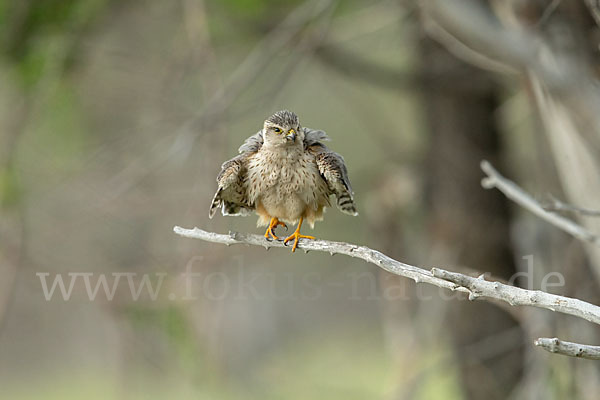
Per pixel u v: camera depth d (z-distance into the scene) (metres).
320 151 8.55
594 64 9.09
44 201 15.25
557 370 11.83
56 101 15.06
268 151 8.40
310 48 13.39
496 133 15.09
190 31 13.39
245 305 24.56
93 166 14.63
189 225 13.95
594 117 8.93
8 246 14.46
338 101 22.62
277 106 15.69
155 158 15.27
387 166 16.36
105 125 16.23
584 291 12.07
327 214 19.52
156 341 14.89
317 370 22.38
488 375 14.52
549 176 11.87
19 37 13.81
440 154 15.06
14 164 14.65
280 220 8.99
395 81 14.71
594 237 7.88
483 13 9.74
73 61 14.34
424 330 14.68
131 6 15.01
